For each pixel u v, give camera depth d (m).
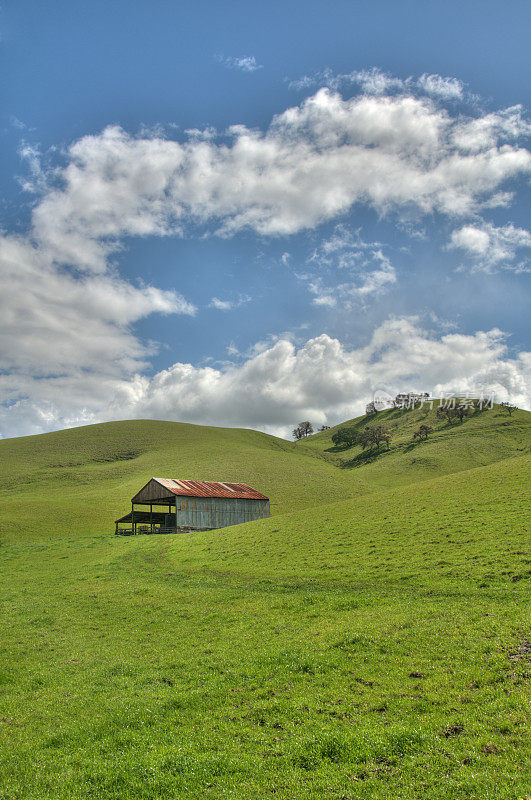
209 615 27.56
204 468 148.50
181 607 30.00
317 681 17.73
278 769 12.73
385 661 18.62
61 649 23.50
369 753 12.92
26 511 95.62
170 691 17.88
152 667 20.42
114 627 27.02
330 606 26.14
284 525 53.62
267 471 150.62
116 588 37.50
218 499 86.00
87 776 13.05
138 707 16.69
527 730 12.78
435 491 54.03
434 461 183.12
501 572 27.17
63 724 15.94
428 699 15.41
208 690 17.73
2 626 27.88
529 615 20.36
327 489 137.38
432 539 36.78
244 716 15.75
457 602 23.91
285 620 25.06
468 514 41.50
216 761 13.21
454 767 11.94
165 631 25.58
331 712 15.38
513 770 11.37
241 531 56.12
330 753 13.23
